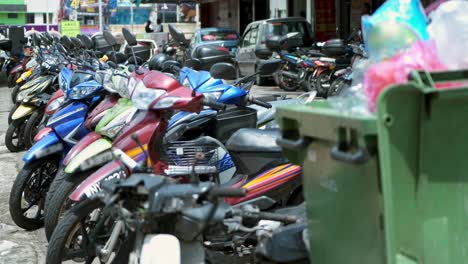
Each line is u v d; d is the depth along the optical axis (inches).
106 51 344.8
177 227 116.9
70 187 168.1
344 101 98.3
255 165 159.0
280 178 157.2
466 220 89.7
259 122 198.2
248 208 129.0
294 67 537.0
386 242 85.7
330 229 98.0
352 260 94.0
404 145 85.2
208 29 754.2
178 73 214.2
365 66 102.0
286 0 784.9
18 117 321.4
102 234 145.0
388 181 84.4
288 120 103.8
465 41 98.3
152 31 952.9
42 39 432.8
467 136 87.5
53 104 248.4
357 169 89.4
